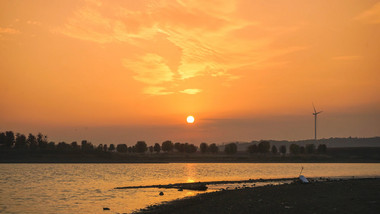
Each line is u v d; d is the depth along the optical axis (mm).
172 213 36812
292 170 163375
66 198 55344
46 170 149625
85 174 123938
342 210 31188
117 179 100125
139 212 39219
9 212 42656
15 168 166750
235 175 121500
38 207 46281
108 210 43188
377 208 31656
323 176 112812
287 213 31156
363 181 64812
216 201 43438
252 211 33156
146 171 149125
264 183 82375
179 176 115188
